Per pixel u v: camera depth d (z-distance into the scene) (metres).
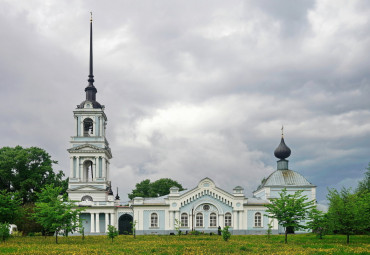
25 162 107.06
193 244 55.94
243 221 101.81
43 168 109.06
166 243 58.44
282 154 114.19
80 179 108.38
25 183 104.62
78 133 111.31
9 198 67.88
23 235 88.31
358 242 58.28
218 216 101.81
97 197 106.81
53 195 63.97
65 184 121.94
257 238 72.25
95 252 44.41
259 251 45.28
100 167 109.81
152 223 101.56
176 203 101.88
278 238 70.81
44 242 61.00
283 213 58.88
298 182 110.31
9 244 54.97
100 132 112.19
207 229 101.31
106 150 110.50
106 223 101.88
